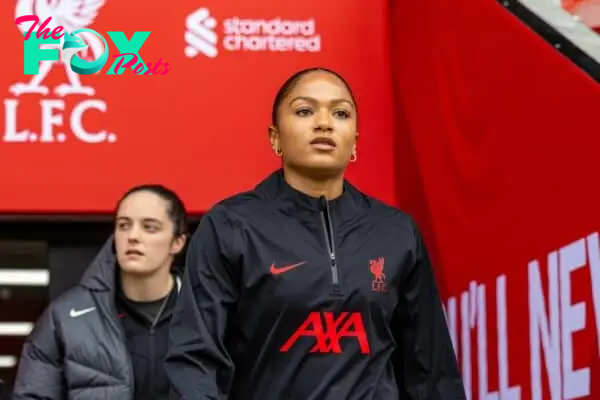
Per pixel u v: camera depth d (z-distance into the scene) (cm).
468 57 668
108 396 609
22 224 806
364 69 793
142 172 770
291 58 788
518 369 614
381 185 787
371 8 798
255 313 469
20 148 765
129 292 631
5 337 1351
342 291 469
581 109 554
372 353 470
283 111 491
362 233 485
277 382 465
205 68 782
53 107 770
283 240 475
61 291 805
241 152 778
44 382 616
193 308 468
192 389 453
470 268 672
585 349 550
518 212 613
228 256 471
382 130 791
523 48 607
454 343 697
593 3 623
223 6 787
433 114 717
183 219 643
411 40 751
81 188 766
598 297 541
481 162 654
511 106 619
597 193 539
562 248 571
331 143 484
